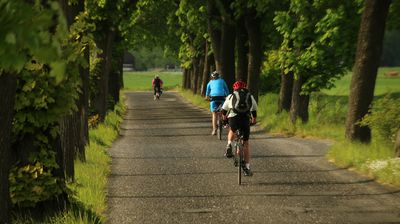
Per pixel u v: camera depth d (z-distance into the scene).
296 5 59.03
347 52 56.91
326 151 43.19
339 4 56.91
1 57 6.77
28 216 20.92
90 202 24.52
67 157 28.84
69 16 28.70
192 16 95.06
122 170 36.34
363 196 26.88
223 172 34.59
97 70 67.62
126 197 27.67
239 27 87.88
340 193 27.67
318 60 58.94
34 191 20.86
